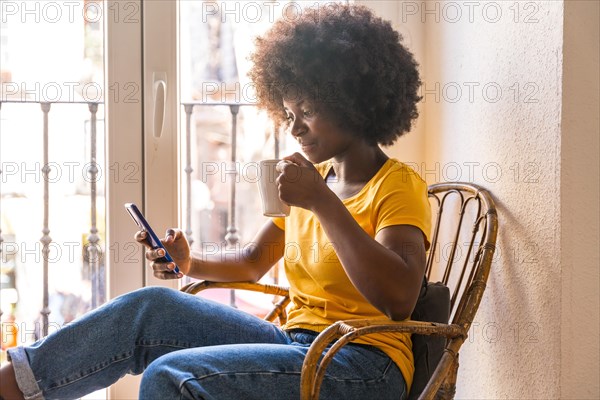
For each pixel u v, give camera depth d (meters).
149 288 1.42
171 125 2.02
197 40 3.19
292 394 1.25
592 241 1.47
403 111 1.56
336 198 1.30
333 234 1.27
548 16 1.48
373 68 1.47
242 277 1.72
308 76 1.45
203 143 3.77
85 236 2.42
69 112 2.24
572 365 1.47
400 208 1.35
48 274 2.29
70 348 1.31
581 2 1.45
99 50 2.22
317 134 1.48
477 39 1.77
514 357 1.62
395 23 2.04
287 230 1.57
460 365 1.91
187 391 1.16
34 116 2.24
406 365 1.37
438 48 1.99
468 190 1.70
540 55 1.51
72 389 1.31
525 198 1.57
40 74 2.19
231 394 1.20
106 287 2.06
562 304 1.46
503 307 1.67
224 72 3.21
